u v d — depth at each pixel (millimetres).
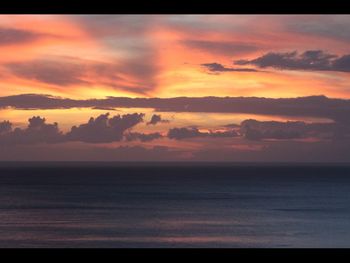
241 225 46500
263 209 61938
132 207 63406
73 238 37375
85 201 71750
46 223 46844
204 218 51938
